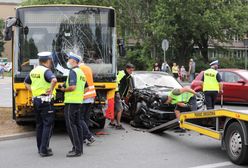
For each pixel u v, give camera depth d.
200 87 18.34
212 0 39.16
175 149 8.91
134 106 12.25
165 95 11.17
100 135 10.67
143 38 40.50
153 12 39.47
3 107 15.76
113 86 10.80
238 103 17.78
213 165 7.47
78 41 10.75
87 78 9.25
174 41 39.88
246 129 7.32
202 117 8.63
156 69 31.64
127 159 7.96
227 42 43.75
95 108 10.79
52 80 8.16
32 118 10.96
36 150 8.90
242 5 43.28
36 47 10.54
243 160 7.36
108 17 10.98
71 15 10.76
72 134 8.20
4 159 8.09
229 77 18.09
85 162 7.74
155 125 11.28
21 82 10.24
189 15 38.00
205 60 45.97
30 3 43.97
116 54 11.05
